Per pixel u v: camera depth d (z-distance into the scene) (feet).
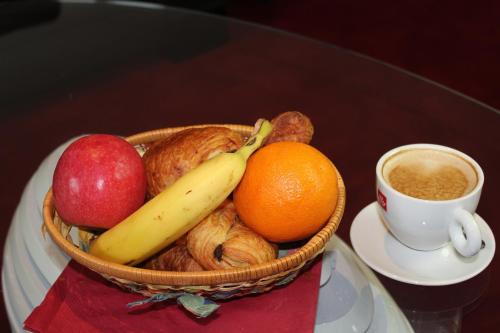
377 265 2.47
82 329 2.09
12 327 2.40
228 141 2.12
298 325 2.05
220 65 3.87
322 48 3.95
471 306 2.36
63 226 2.20
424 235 2.45
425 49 8.02
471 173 2.53
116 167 2.01
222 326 2.07
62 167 2.03
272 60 3.88
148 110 3.57
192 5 6.70
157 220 1.91
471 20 8.60
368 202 2.84
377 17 8.86
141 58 3.97
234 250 1.95
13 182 3.34
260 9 9.17
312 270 2.24
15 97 3.76
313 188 1.94
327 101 3.52
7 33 4.25
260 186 1.95
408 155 2.65
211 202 1.94
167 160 2.09
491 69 7.50
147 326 2.09
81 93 3.75
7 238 2.76
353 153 3.16
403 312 2.34
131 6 4.47
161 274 1.82
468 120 3.28
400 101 3.48
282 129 2.25
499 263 2.53
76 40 4.15
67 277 2.26
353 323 2.19
